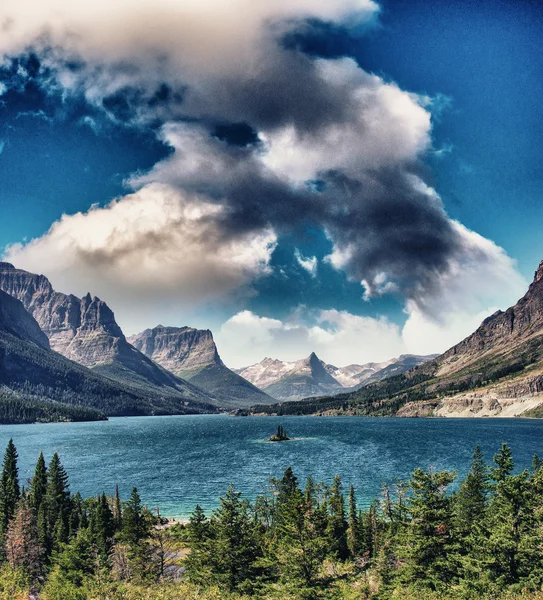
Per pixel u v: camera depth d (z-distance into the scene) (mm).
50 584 67750
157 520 113562
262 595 60500
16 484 113438
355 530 88062
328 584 60531
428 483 55312
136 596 55719
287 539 64062
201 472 198000
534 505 51219
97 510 95000
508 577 48125
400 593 53406
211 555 65562
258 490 156500
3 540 85562
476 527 53844
